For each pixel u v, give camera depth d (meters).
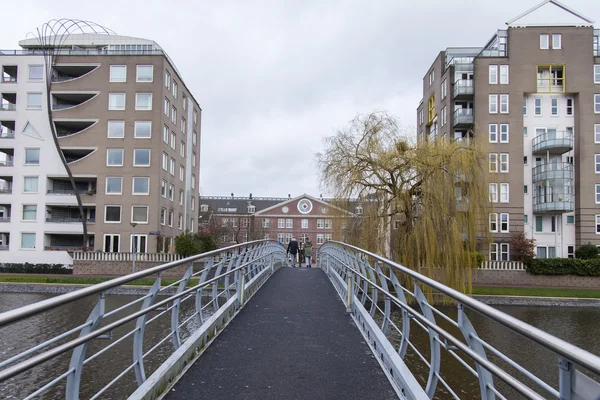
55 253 36.00
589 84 36.19
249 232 64.50
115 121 37.12
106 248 35.91
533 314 22.14
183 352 5.21
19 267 34.72
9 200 36.69
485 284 31.14
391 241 20.94
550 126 36.81
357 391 4.63
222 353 5.97
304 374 5.15
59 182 38.06
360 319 7.76
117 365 10.88
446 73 39.31
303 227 71.62
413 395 3.97
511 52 36.75
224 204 83.44
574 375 1.79
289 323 8.00
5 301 22.52
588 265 30.62
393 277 5.41
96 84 37.53
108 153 36.84
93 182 38.28
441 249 19.41
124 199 36.25
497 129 36.06
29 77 37.81
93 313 3.20
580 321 20.33
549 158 36.97
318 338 6.91
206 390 4.54
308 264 26.33
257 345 6.43
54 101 38.28
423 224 19.12
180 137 43.88
